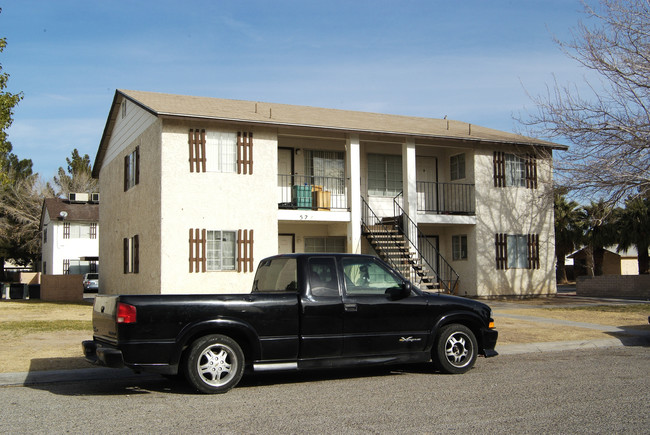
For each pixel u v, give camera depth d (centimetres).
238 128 2003
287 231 2328
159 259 1889
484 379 856
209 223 1941
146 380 888
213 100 2433
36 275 3966
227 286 1948
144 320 739
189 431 583
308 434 567
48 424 616
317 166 2358
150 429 592
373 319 856
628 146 1980
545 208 2562
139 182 2183
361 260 886
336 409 673
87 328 1402
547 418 616
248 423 613
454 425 591
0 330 1361
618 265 5044
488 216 2439
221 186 1966
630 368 943
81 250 4769
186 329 755
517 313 1841
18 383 855
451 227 2558
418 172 2552
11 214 5578
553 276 2558
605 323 1565
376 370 961
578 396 723
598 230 3891
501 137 2467
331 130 2102
